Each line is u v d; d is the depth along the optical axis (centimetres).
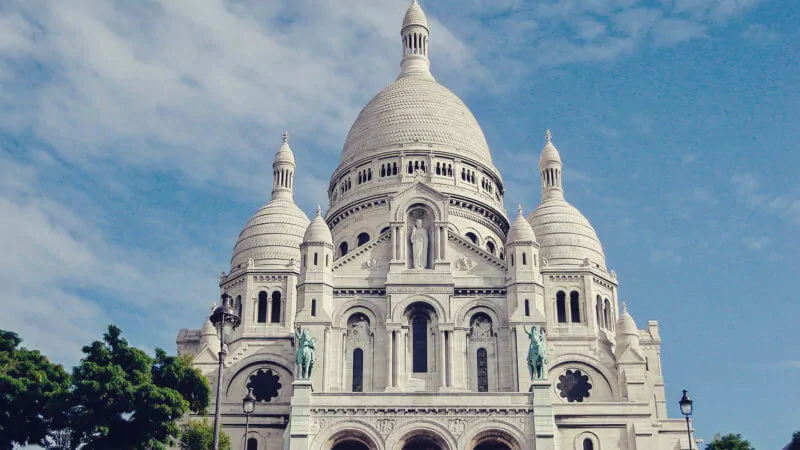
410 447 8819
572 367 10656
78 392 7806
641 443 9762
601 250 11650
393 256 10031
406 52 14162
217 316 6128
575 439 9844
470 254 10200
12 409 7800
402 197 10262
